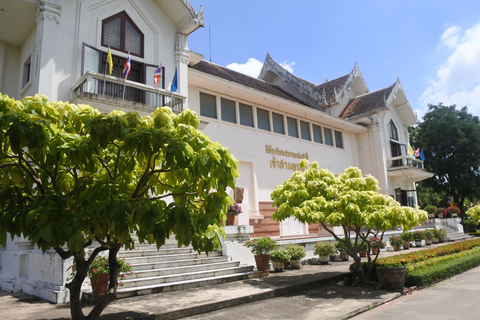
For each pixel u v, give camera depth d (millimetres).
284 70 24875
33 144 3604
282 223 18266
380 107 24344
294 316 6512
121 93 11461
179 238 4312
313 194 9680
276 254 11477
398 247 18750
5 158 4273
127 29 13086
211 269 9883
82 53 11406
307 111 20188
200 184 4648
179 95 12711
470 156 34094
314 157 21188
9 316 6242
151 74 13133
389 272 8914
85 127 4066
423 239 21484
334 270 11641
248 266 10609
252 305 7434
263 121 18781
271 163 18375
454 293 8633
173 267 9250
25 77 12648
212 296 7594
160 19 14008
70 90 11242
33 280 8664
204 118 15836
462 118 35719
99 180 4738
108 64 12195
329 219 8484
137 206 3986
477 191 35250
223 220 5289
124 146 4031
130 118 4324
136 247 9828
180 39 14305
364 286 9328
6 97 4035
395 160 25625
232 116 17281
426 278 9672
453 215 31062
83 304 6992
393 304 7691
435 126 35250
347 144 24391
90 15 12188
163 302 7027
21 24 12031
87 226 3869
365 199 8906
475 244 17688
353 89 27734
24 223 4133
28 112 4094
